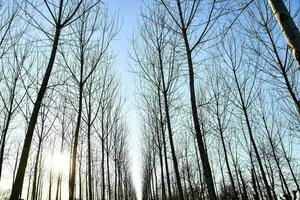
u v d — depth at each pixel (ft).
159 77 31.81
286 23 7.52
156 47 32.04
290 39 7.38
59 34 18.76
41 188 72.28
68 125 47.52
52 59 17.98
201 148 18.57
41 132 43.68
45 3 18.24
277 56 26.30
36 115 16.43
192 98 19.66
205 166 18.15
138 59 32.30
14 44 28.17
